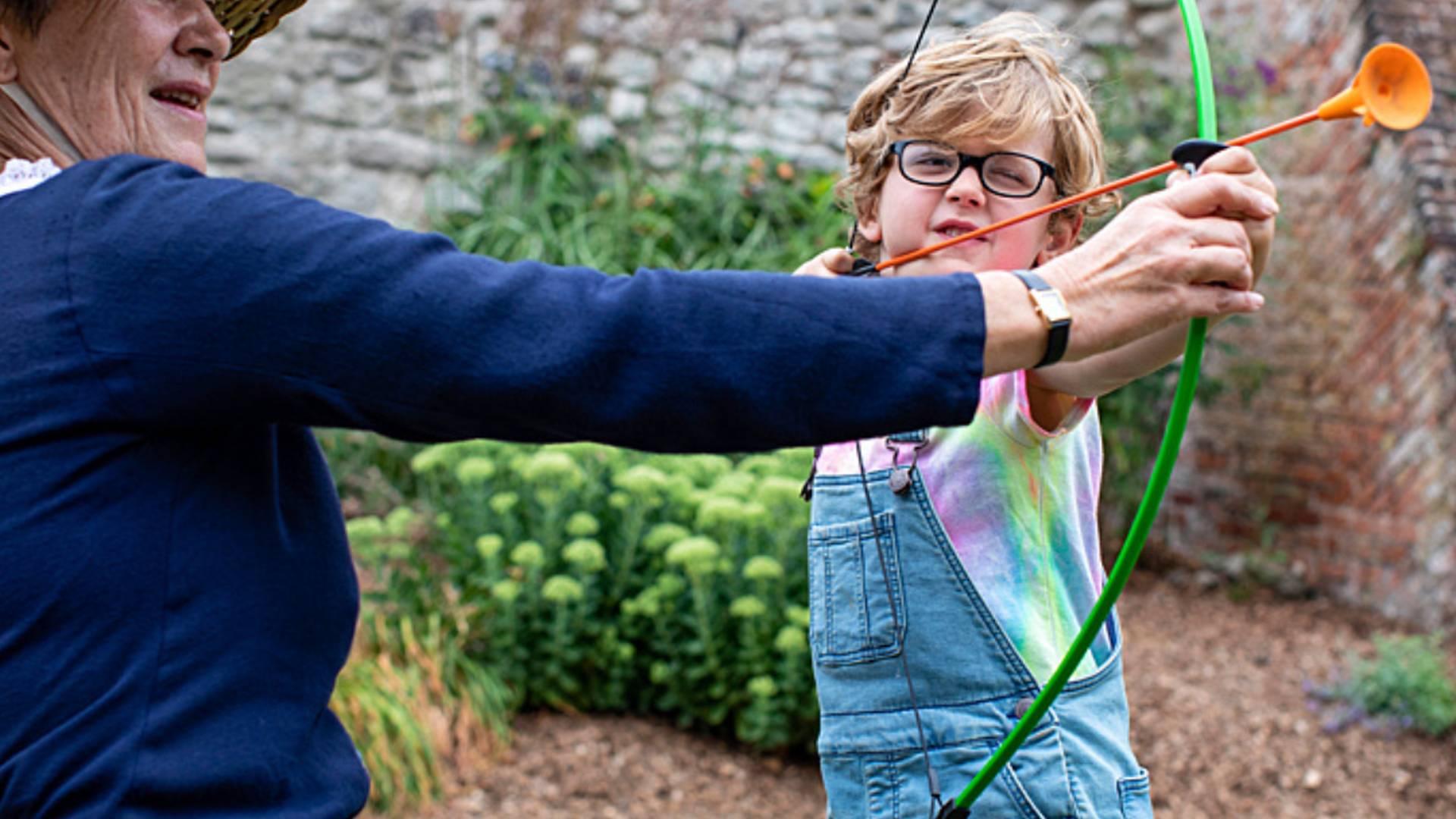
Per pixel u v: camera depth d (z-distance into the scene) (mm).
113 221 936
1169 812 3393
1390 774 3578
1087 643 1068
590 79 5562
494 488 3771
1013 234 1413
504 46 5523
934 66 1467
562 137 5445
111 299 918
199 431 981
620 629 3582
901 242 1468
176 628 960
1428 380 4574
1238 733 3777
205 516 980
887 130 1487
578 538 3635
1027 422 1335
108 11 1056
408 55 5484
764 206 5418
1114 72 5434
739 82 5703
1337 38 4922
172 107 1141
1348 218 4887
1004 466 1388
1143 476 5320
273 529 1031
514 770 3336
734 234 5441
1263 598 4977
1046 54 1496
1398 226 4664
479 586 3582
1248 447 5207
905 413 904
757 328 900
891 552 1435
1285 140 5133
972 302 918
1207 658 4320
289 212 934
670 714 3666
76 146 1073
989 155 1412
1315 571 4992
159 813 949
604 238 5184
